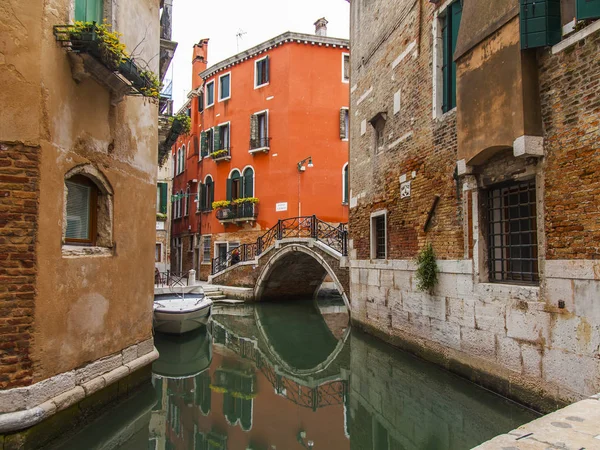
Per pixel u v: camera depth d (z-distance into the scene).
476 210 6.65
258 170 21.25
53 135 4.91
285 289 19.50
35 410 4.50
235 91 22.59
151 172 7.35
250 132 21.56
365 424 6.54
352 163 12.27
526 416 5.58
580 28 4.93
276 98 20.94
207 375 9.16
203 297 13.77
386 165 9.95
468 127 6.43
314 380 8.87
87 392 5.34
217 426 6.53
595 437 2.52
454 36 7.59
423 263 7.87
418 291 8.36
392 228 9.55
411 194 8.72
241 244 21.22
